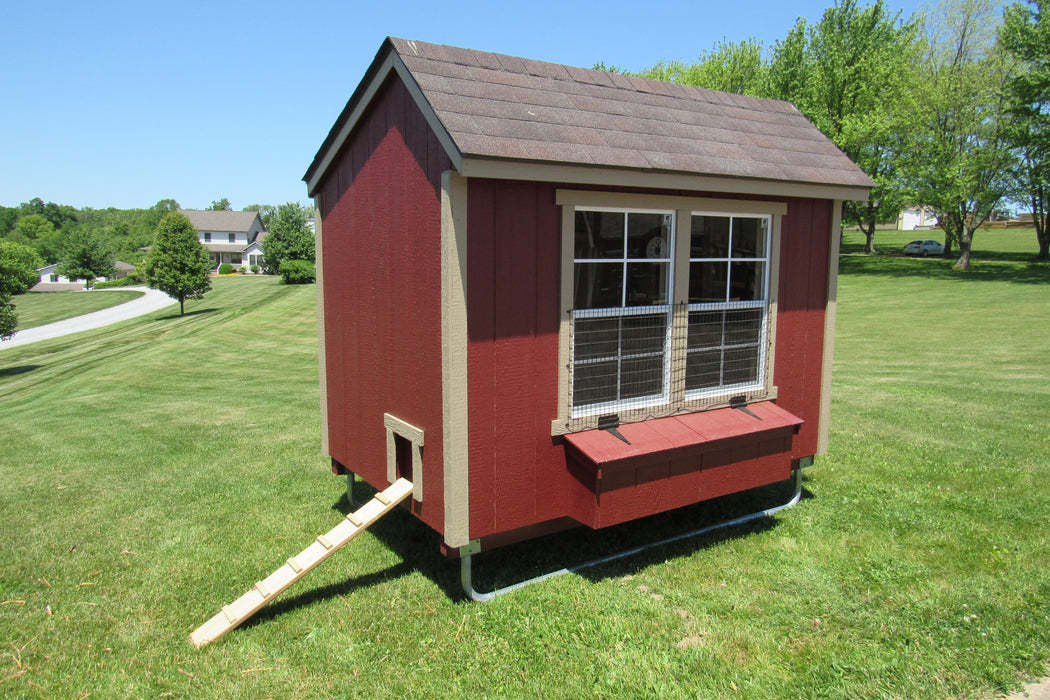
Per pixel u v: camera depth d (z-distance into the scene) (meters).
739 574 4.62
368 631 4.03
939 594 4.23
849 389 10.54
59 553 5.11
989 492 5.91
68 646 3.88
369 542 5.33
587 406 4.66
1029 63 27.22
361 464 5.39
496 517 4.26
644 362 4.85
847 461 6.95
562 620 4.08
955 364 12.55
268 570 4.83
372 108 4.69
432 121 3.83
